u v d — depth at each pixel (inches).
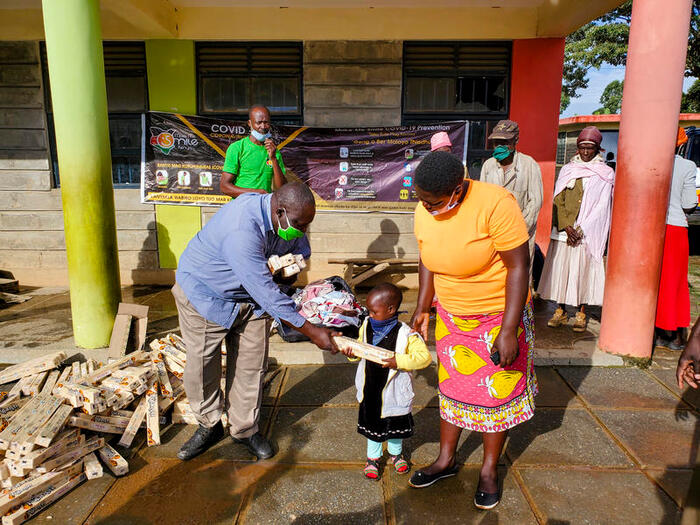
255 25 241.1
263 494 105.0
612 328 168.2
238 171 175.2
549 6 228.7
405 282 262.1
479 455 118.4
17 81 249.0
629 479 109.3
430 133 249.9
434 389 149.5
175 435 127.9
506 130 170.2
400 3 235.9
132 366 136.1
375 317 105.7
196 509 100.7
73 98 152.3
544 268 199.9
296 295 158.2
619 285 165.0
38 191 256.7
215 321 108.9
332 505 101.8
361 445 122.6
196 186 253.8
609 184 184.7
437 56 249.3
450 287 96.0
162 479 110.2
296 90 252.4
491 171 180.5
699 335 72.5
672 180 169.6
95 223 162.1
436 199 84.8
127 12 205.9
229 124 250.4
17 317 207.5
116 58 250.1
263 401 143.4
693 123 526.0
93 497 104.3
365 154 252.7
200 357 112.9
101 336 169.3
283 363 167.6
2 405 123.6
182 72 247.4
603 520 97.3
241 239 100.3
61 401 115.5
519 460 116.0
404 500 103.3
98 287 165.9
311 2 234.7
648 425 130.3
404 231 258.5
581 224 185.5
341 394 147.6
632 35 153.2
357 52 245.6
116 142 257.0
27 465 101.3
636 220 158.7
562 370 161.9
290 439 125.1
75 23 148.9
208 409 117.6
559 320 197.6
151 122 247.8
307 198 98.4
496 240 88.7
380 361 100.0
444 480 109.5
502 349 91.0
